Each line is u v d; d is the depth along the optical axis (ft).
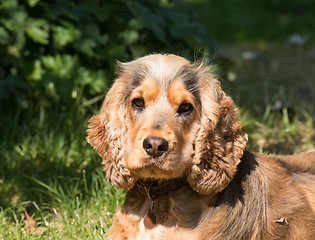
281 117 28.09
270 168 14.98
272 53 45.42
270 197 14.37
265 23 59.06
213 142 13.34
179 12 28.32
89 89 26.03
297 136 25.52
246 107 29.27
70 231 17.04
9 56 24.38
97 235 16.72
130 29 25.91
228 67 29.35
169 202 14.08
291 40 49.34
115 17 26.22
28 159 22.31
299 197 14.80
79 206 19.08
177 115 13.28
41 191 20.18
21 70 24.38
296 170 16.30
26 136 24.18
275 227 14.15
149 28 25.68
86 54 25.82
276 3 67.26
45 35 23.90
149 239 14.07
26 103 24.09
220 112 13.52
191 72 13.80
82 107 25.44
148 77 13.55
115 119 13.96
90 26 25.18
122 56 25.30
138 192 14.67
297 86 33.30
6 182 20.68
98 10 25.43
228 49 48.21
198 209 13.92
